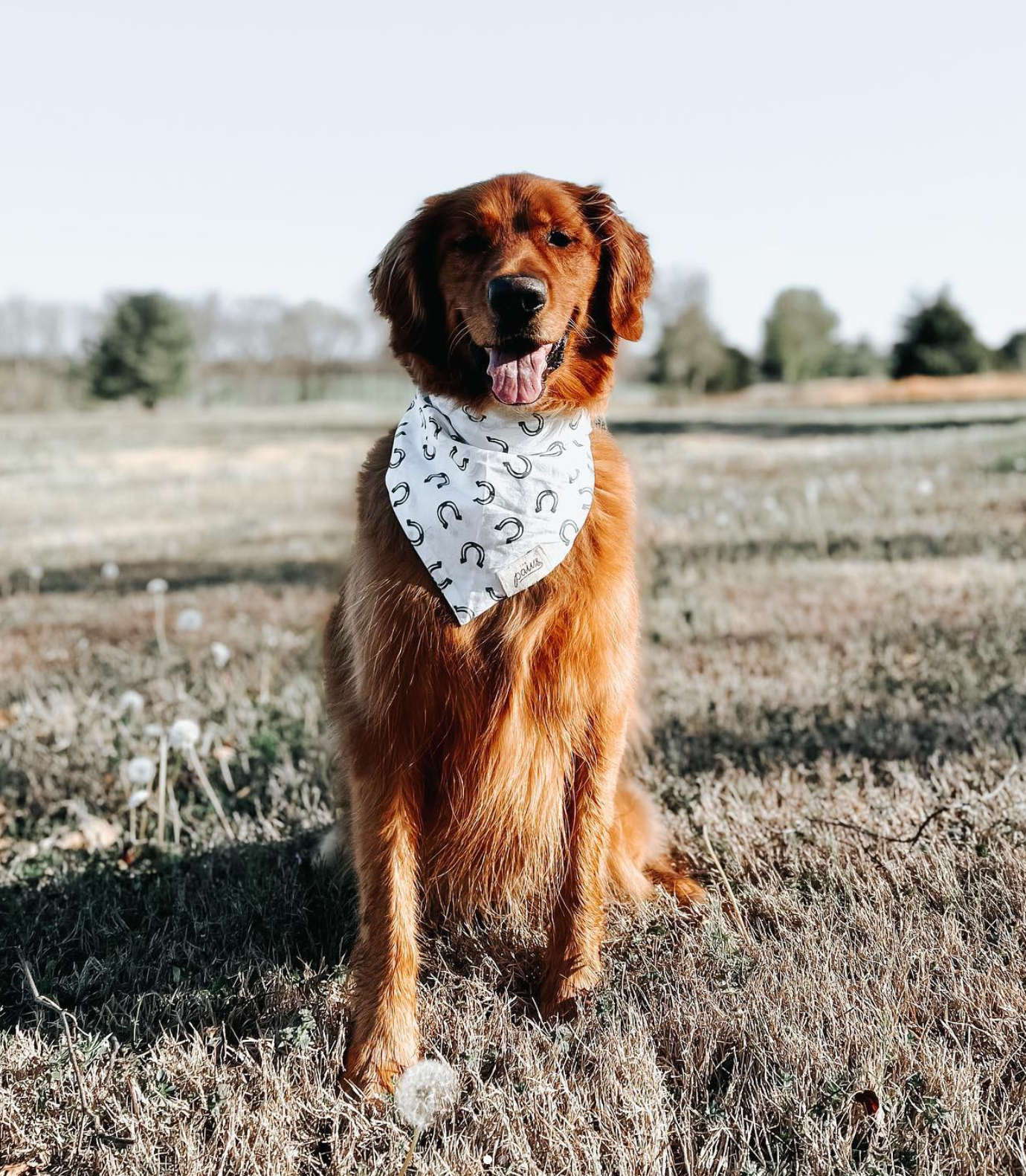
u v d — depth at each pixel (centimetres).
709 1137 217
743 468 1884
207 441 3753
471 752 286
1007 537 904
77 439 3950
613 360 321
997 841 315
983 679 485
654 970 277
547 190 306
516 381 279
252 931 320
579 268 308
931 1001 249
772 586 754
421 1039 265
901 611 636
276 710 519
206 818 409
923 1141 206
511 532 278
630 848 336
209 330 7431
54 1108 237
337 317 7481
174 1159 222
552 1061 241
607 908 322
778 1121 220
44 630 761
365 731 287
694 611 670
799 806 356
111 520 1627
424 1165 210
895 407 4366
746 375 5788
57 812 431
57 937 315
